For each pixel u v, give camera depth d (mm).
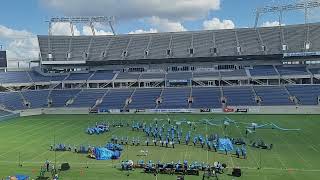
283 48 107812
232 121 78312
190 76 108875
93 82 111750
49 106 101938
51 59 118562
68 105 101812
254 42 112250
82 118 88500
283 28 113438
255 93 97750
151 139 61125
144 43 120125
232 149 52594
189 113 93375
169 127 72438
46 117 91688
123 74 114812
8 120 87125
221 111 93500
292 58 108438
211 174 40281
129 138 62031
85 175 41594
